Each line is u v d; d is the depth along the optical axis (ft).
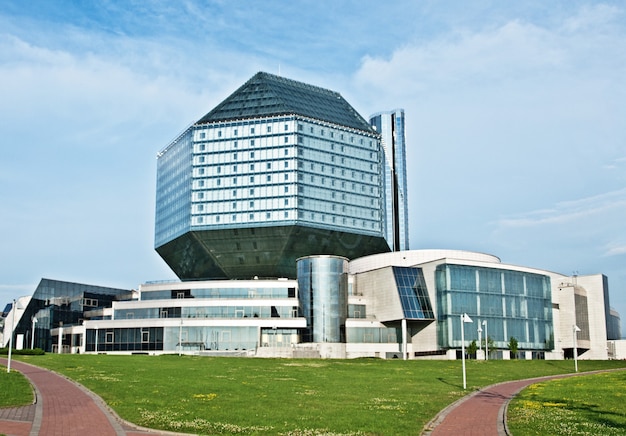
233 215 549.13
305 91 616.39
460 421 115.14
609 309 519.60
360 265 490.08
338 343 400.06
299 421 109.19
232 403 131.23
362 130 594.65
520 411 123.95
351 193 572.51
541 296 459.32
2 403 123.95
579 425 104.63
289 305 428.56
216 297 441.27
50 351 524.11
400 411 124.67
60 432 96.99
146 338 424.05
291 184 548.72
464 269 419.33
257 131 565.12
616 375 224.94
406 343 411.34
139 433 97.71
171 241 589.73
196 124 577.02
